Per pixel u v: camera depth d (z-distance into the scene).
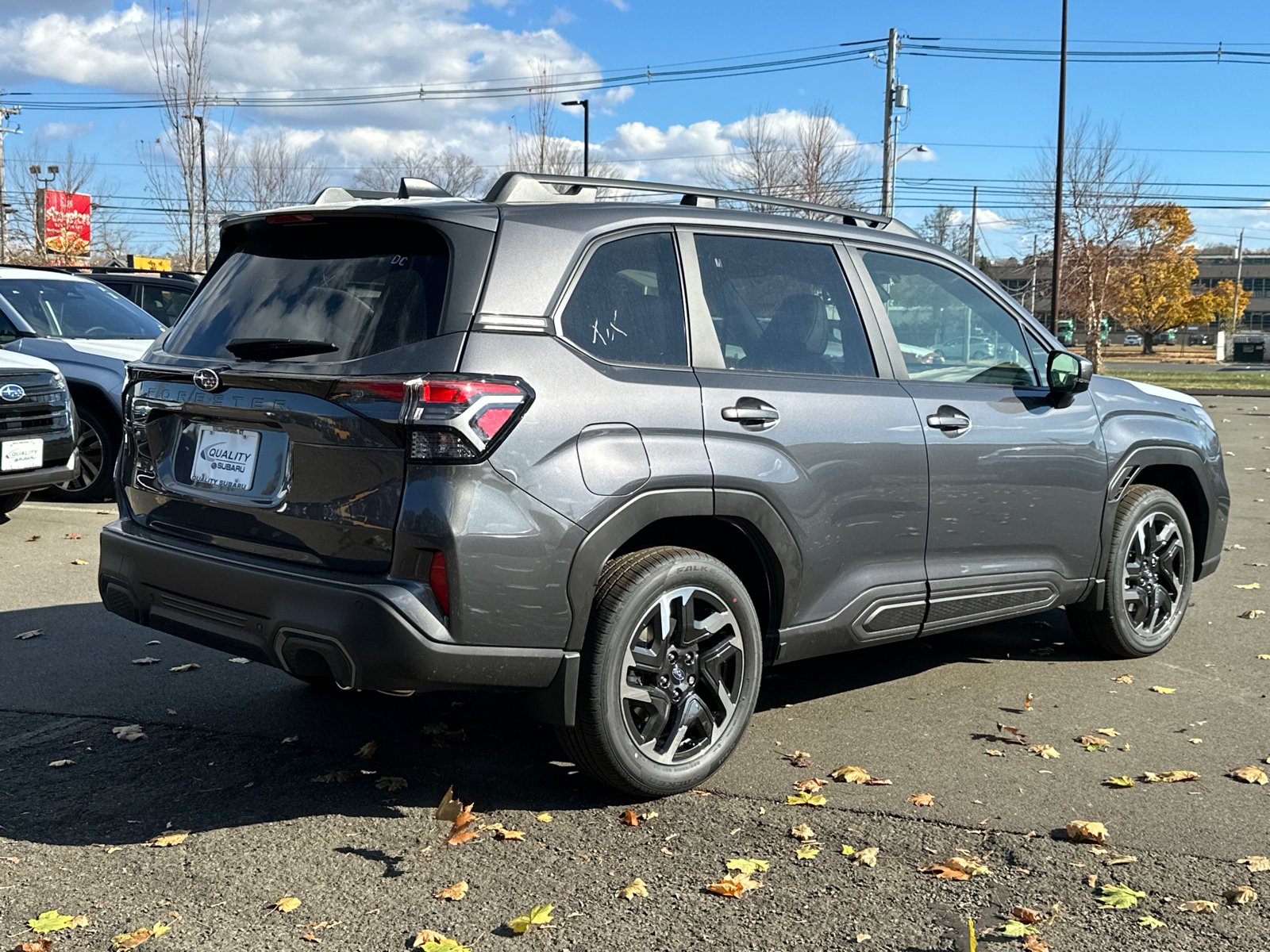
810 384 3.86
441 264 3.21
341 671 3.08
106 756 3.86
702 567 3.53
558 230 3.39
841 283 4.14
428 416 2.99
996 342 4.64
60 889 2.95
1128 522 4.97
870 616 4.04
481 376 3.07
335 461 3.13
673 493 3.41
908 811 3.48
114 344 9.34
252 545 3.36
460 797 3.55
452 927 2.78
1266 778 3.74
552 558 3.16
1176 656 5.27
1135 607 5.19
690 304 3.66
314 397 3.17
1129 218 47.06
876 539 4.02
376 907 2.88
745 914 2.86
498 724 4.22
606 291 3.46
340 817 3.40
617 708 3.37
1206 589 6.75
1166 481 5.51
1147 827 3.37
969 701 4.57
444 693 4.56
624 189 3.72
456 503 3.01
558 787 3.64
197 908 2.86
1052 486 4.60
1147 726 4.29
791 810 3.48
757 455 3.62
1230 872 3.10
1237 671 5.02
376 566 3.09
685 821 3.39
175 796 3.54
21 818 3.37
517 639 3.14
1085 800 3.57
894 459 4.01
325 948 2.68
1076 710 4.46
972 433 4.28
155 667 4.85
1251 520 9.32
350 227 3.45
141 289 12.82
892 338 4.22
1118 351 80.75
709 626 3.58
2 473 7.07
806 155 33.72
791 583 3.78
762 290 3.89
